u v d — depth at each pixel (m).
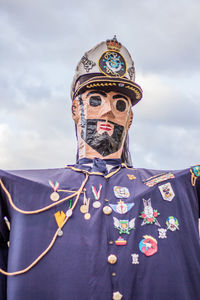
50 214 2.64
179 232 2.67
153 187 2.85
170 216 2.72
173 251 2.57
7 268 2.56
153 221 2.68
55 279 2.40
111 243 2.52
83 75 3.43
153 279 2.44
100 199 2.71
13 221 2.63
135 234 2.59
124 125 3.28
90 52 3.48
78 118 3.35
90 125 3.20
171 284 2.44
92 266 2.40
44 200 2.69
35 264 2.46
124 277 2.40
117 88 3.26
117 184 2.86
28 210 2.64
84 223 2.60
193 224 2.75
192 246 2.65
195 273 2.56
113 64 3.39
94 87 3.25
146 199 2.77
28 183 2.75
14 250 2.53
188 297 2.45
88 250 2.46
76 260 2.44
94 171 2.92
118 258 2.46
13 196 2.71
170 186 2.87
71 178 2.89
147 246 2.55
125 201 2.73
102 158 3.13
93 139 3.17
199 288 2.52
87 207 2.67
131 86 3.26
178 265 2.52
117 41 3.50
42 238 2.54
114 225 2.60
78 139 3.33
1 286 2.55
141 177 2.99
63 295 2.34
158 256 2.53
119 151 3.21
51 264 2.45
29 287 2.40
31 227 2.59
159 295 2.40
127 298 2.35
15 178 2.77
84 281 2.36
